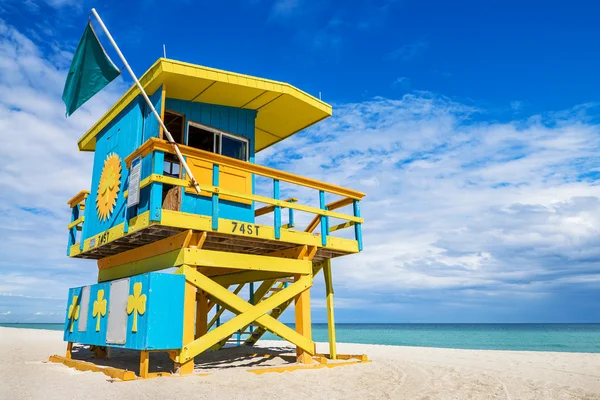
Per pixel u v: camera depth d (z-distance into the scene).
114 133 9.37
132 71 6.91
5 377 6.61
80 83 7.70
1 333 22.52
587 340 42.41
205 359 9.76
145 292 6.49
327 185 9.02
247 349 12.49
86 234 9.91
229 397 5.42
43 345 14.37
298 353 8.52
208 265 7.19
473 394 6.41
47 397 5.16
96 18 6.77
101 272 10.28
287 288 8.33
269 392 5.83
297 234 8.39
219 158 7.38
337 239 9.12
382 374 7.79
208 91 8.54
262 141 11.64
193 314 6.88
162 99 7.82
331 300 9.92
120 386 5.73
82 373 7.09
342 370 8.02
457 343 35.66
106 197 9.03
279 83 8.85
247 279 10.10
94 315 8.11
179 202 7.21
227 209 8.44
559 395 6.49
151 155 7.35
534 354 14.13
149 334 6.24
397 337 50.81
